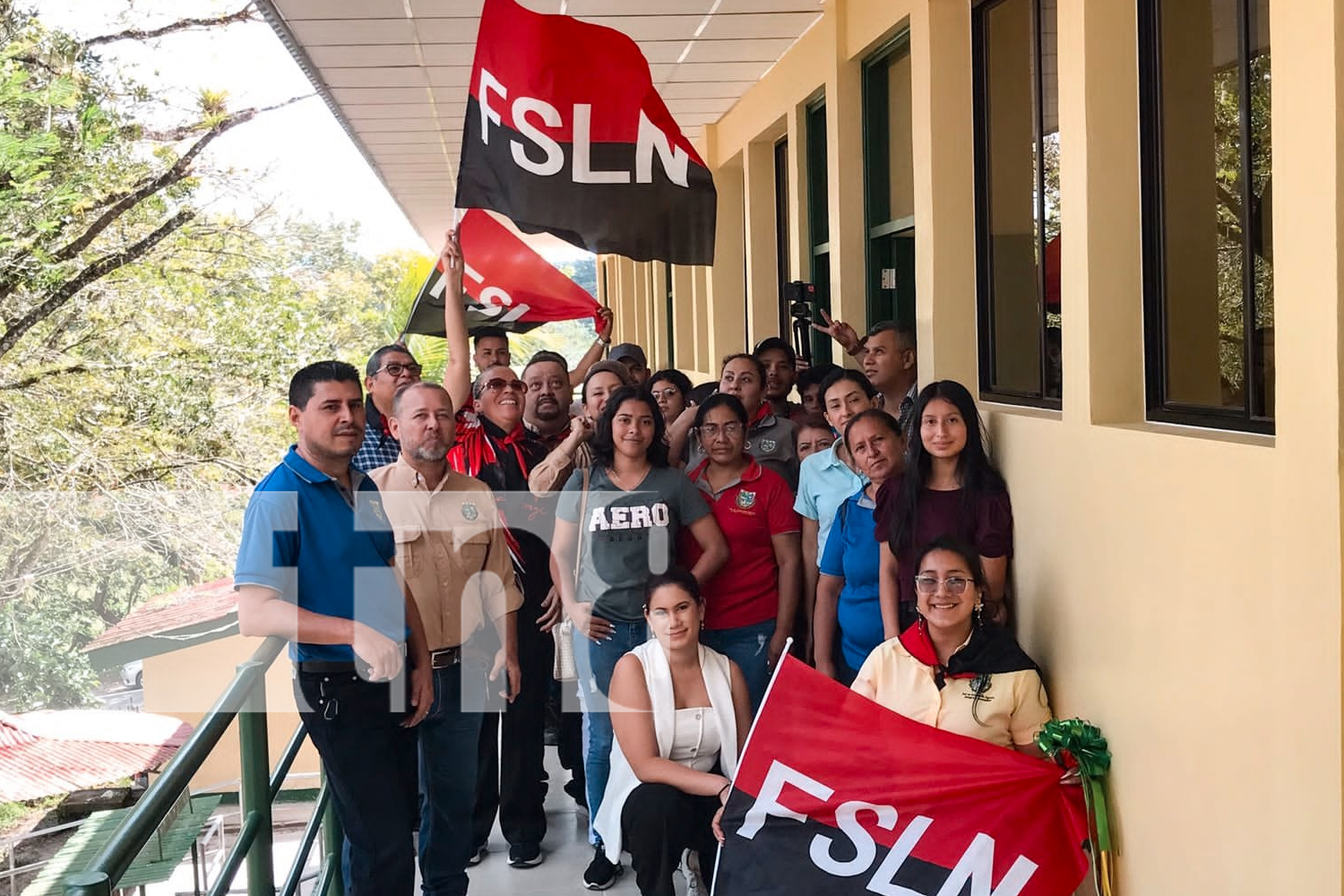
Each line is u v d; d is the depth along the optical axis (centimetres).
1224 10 330
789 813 376
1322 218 250
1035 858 362
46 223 1442
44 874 454
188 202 1659
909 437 450
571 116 509
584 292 650
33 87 1501
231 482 1620
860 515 450
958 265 534
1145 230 367
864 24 646
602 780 403
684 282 1299
